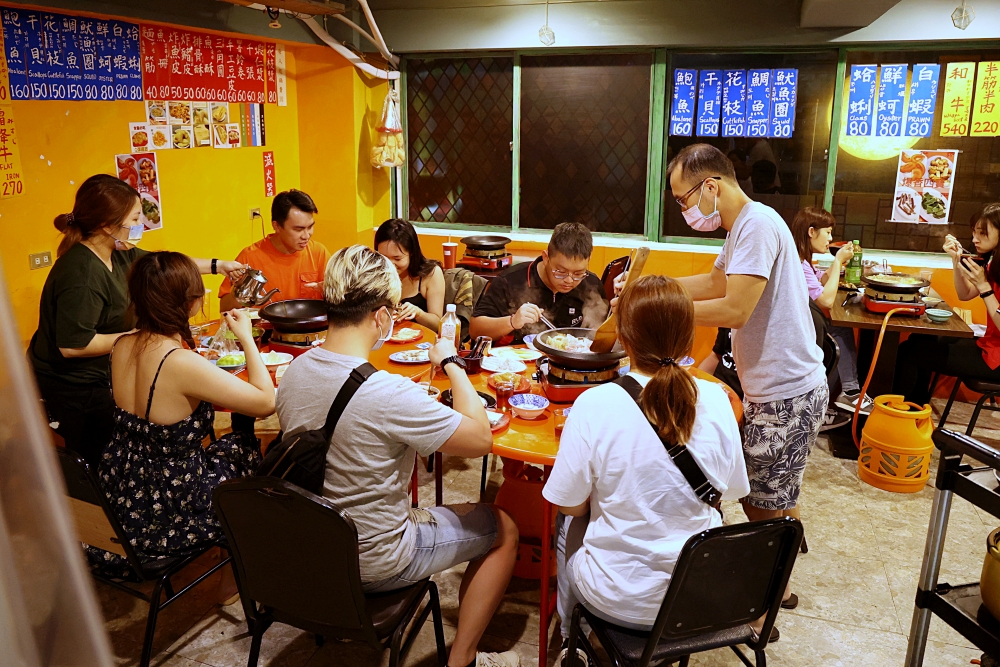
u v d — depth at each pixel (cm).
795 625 245
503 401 229
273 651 230
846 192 452
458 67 505
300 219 330
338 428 170
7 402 35
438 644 205
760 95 450
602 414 164
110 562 202
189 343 215
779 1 422
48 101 325
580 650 222
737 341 232
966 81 416
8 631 36
